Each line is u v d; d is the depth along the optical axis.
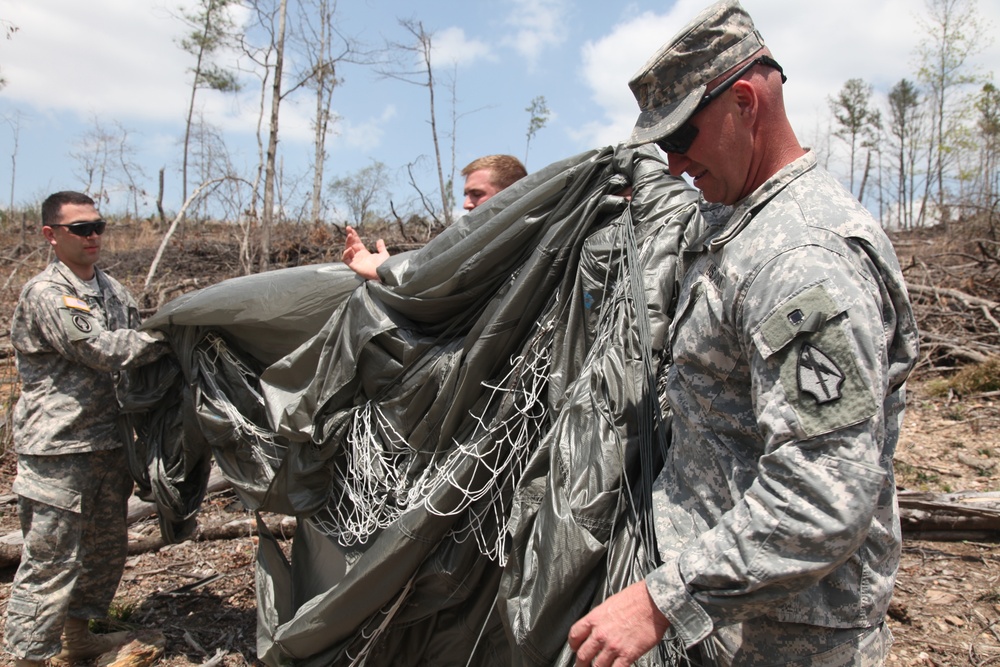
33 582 2.83
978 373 6.59
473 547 2.30
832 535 1.27
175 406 3.11
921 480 4.58
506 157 3.09
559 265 2.24
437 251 2.43
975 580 3.37
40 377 2.93
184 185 20.77
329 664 2.46
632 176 2.25
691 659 1.65
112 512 3.11
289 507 2.70
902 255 11.96
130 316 3.32
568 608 1.80
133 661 2.99
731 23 1.51
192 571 3.83
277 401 2.70
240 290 2.83
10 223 18.31
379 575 2.30
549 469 1.96
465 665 2.46
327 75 14.53
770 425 1.35
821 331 1.31
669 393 1.69
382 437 2.53
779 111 1.53
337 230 12.15
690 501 1.62
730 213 1.75
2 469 5.13
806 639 1.48
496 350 2.29
